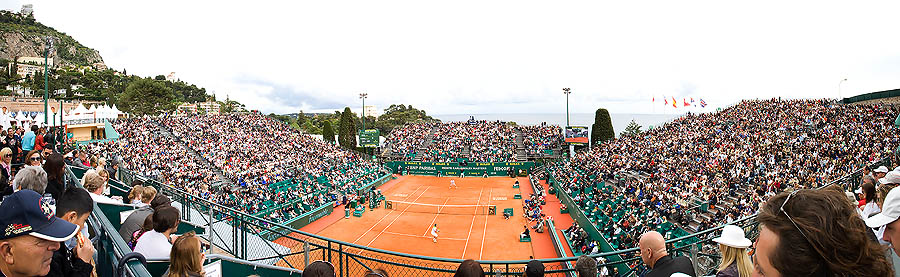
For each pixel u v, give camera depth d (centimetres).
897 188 268
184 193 1467
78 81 13812
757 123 4338
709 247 1051
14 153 1313
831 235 178
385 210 4116
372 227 3450
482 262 800
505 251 2803
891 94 4469
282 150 5622
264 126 6794
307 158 5538
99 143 3956
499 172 6388
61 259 358
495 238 3127
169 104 11712
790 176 2558
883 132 3158
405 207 4247
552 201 4459
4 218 286
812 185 2212
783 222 196
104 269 473
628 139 5619
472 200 4659
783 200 212
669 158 3994
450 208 4209
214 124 6141
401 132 8125
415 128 8275
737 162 3203
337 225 3500
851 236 179
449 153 6750
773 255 199
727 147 3728
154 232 557
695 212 2523
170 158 3947
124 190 1327
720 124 4725
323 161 5678
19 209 287
